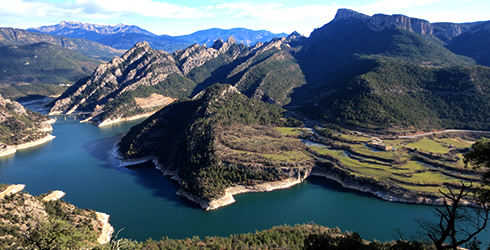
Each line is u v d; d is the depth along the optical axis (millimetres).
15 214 117938
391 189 180250
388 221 153250
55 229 72500
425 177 189125
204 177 189125
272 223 153250
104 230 143250
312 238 76875
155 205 173625
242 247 114188
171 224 152750
